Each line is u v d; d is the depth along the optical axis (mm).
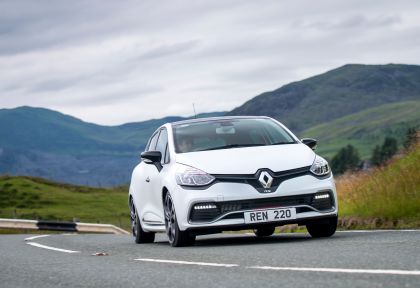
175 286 5199
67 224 37625
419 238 7668
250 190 9172
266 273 5516
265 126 10758
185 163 9812
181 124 11180
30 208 111625
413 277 4617
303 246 7871
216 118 11195
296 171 9359
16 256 9766
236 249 8227
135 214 12461
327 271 5297
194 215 9289
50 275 6715
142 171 12000
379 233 9289
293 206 9188
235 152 9820
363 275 4910
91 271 6781
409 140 17891
